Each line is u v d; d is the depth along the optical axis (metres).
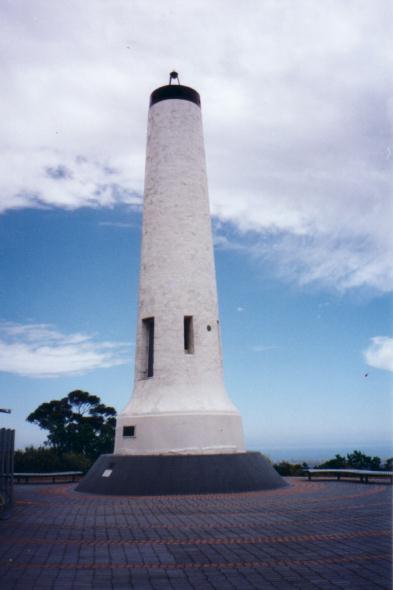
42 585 7.44
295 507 14.62
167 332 22.58
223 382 23.58
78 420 47.50
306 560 8.77
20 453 30.86
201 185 24.78
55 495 18.67
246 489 18.86
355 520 12.39
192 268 23.41
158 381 22.12
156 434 20.66
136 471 18.98
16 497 17.97
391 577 7.80
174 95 25.34
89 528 11.62
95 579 7.74
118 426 22.03
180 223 23.73
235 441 21.62
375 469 29.30
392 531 10.97
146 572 8.11
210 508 14.58
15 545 9.92
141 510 14.34
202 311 23.19
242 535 10.73
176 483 18.42
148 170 25.08
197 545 9.87
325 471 24.48
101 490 18.95
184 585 7.46
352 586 7.38
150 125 25.59
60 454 33.81
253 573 8.05
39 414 47.47
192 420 20.72
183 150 24.64
